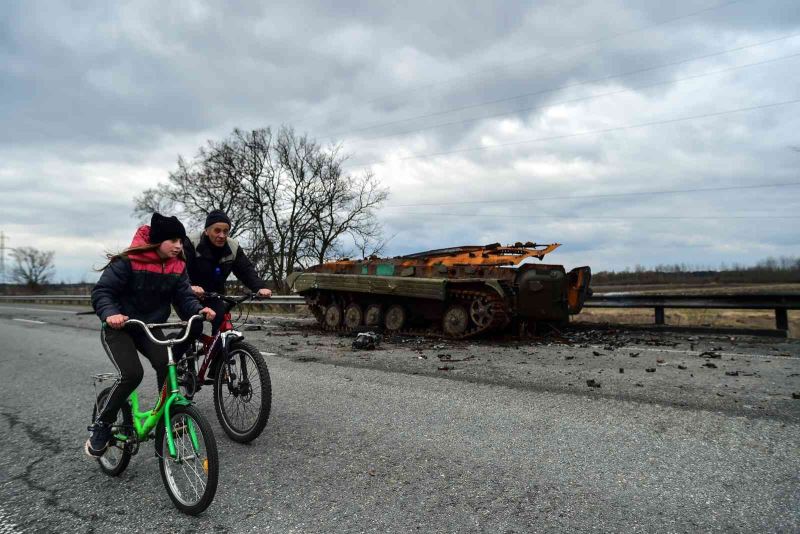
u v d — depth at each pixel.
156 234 3.87
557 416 5.02
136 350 3.92
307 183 32.84
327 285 13.37
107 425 3.83
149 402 5.27
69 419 5.57
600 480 3.63
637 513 3.18
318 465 4.04
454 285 11.34
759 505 3.22
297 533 3.07
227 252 5.15
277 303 20.69
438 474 3.81
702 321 13.52
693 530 2.97
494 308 10.47
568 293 11.32
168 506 3.49
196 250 5.00
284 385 6.69
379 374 7.19
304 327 14.47
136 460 4.35
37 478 4.02
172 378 3.58
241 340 4.70
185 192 34.84
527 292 10.63
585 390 5.97
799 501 3.25
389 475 3.82
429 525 3.11
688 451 4.08
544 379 6.60
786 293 10.21
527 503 3.34
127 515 3.38
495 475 3.77
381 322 12.60
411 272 12.16
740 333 10.33
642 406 5.25
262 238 32.81
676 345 9.23
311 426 4.97
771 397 5.50
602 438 4.41
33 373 8.41
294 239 32.34
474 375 6.96
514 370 7.25
